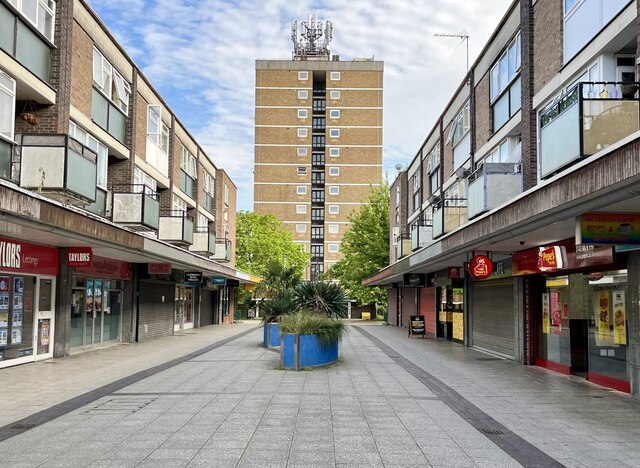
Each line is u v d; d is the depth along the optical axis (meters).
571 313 12.82
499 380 11.99
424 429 7.46
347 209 75.81
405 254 30.69
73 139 12.27
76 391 10.19
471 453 6.36
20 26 12.53
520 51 14.88
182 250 21.06
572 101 8.49
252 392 10.11
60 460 5.97
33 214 10.19
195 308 33.78
